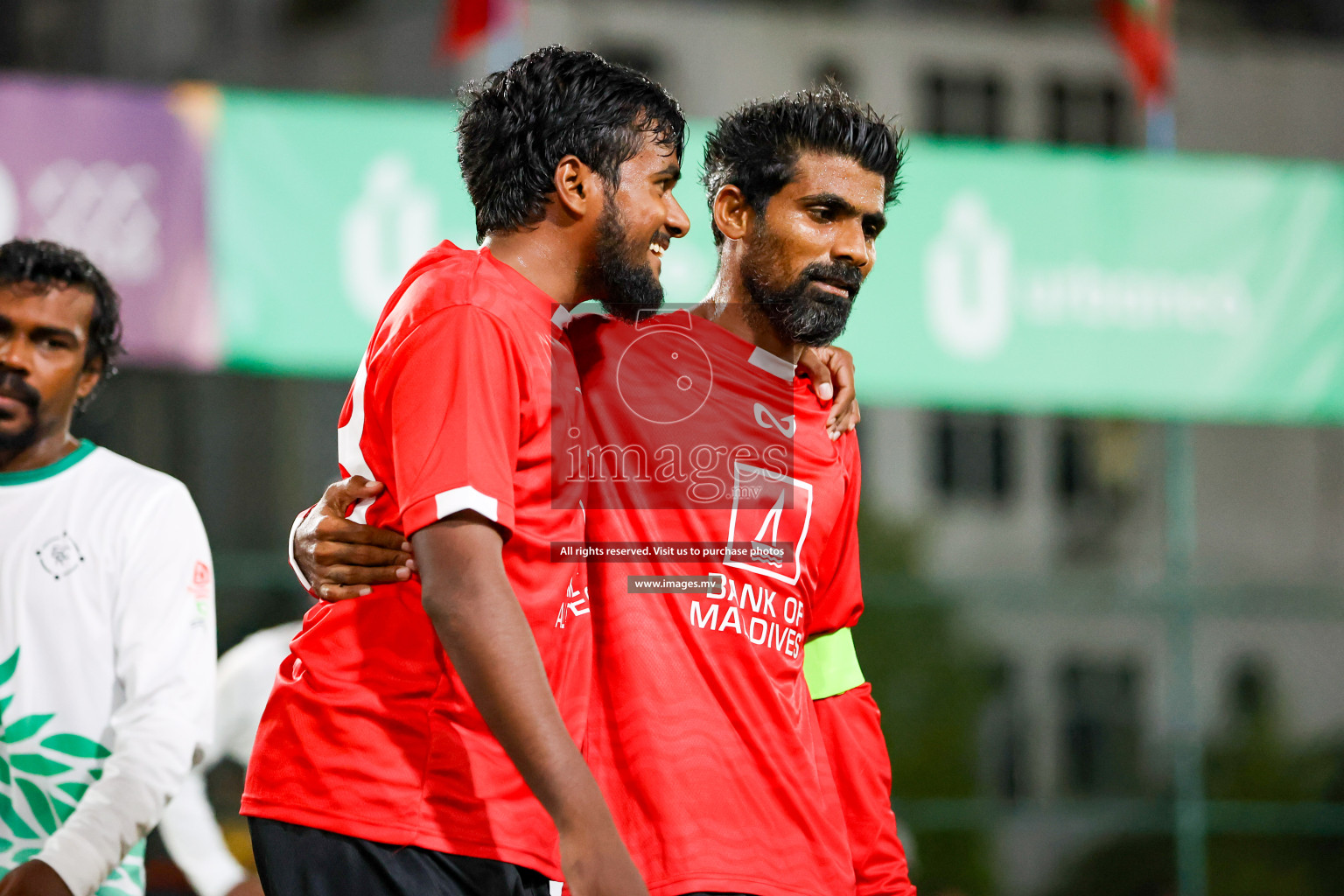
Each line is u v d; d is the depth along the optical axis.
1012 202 18.36
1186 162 18.89
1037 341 18.28
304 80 77.44
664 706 6.36
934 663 74.06
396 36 75.06
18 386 8.07
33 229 15.48
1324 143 86.44
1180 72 85.56
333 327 16.39
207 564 8.34
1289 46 87.38
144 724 7.68
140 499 8.20
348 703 5.62
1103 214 18.61
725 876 6.22
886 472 85.00
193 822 10.35
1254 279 18.98
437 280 5.60
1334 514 90.75
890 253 17.97
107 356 8.73
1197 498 89.62
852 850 7.21
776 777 6.45
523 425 5.58
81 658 7.89
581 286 6.01
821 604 7.33
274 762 5.75
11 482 8.12
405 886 5.48
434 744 5.59
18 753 7.76
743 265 6.95
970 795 73.31
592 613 6.45
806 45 82.06
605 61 6.04
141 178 15.92
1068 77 86.50
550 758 4.93
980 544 85.69
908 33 84.75
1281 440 90.88
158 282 15.93
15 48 74.88
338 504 5.70
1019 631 79.31
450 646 5.07
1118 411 18.59
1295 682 84.94
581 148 5.82
